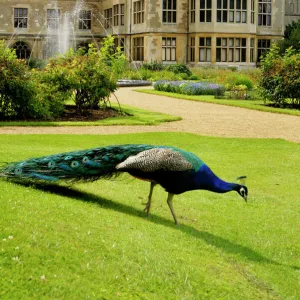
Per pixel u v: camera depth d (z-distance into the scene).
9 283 4.92
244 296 5.78
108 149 7.69
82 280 5.24
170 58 45.53
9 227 5.89
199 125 18.16
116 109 21.52
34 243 5.66
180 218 8.29
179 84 31.70
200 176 7.41
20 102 18.34
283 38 46.66
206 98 27.78
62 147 12.96
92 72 19.98
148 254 6.08
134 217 7.61
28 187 7.82
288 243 7.74
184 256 6.38
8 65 18.33
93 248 5.91
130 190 9.41
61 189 8.41
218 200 9.47
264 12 46.34
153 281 5.56
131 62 47.41
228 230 7.99
